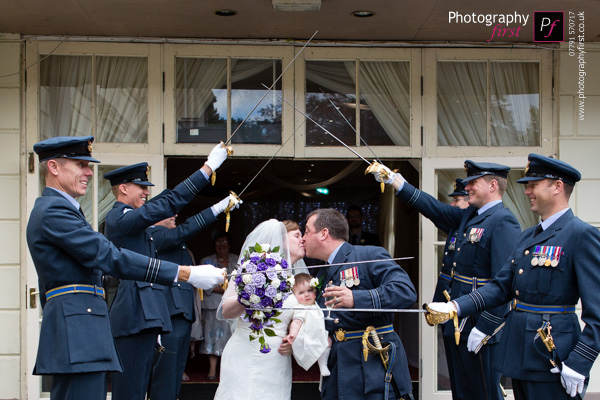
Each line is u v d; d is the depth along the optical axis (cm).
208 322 606
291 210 1174
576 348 286
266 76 498
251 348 321
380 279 321
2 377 467
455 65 505
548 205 313
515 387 314
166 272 295
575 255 296
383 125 501
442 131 502
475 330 369
